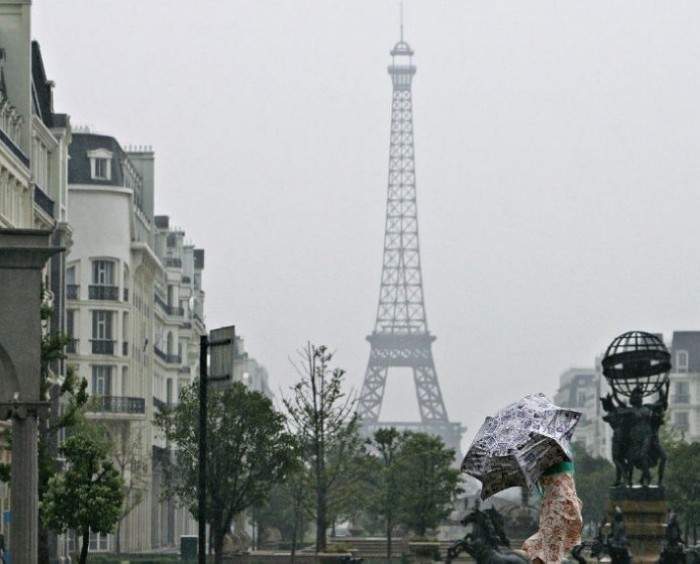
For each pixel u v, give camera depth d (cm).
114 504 6391
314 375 9894
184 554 11256
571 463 1380
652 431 7588
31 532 5006
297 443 8944
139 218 17062
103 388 15212
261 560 11325
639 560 7319
